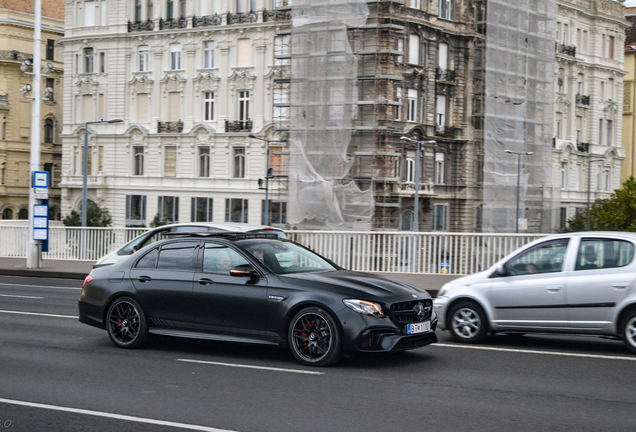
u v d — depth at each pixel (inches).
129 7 2492.6
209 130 2337.6
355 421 305.3
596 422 303.6
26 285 922.1
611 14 2847.0
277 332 418.3
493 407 327.0
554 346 488.7
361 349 396.5
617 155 2928.2
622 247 457.4
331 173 1851.6
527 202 2138.3
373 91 2021.4
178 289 447.2
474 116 2306.8
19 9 2999.5
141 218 2470.5
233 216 2319.1
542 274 476.7
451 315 505.7
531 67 2188.7
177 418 311.1
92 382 378.0
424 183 2182.6
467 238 898.7
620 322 451.5
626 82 3284.9
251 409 324.5
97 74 2539.4
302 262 448.5
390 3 2017.7
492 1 2052.2
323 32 1867.6
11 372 402.0
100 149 2551.7
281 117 2164.1
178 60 2416.3
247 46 2298.2
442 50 2267.5
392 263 960.3
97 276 483.2
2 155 2928.2
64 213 2600.9
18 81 2970.0
